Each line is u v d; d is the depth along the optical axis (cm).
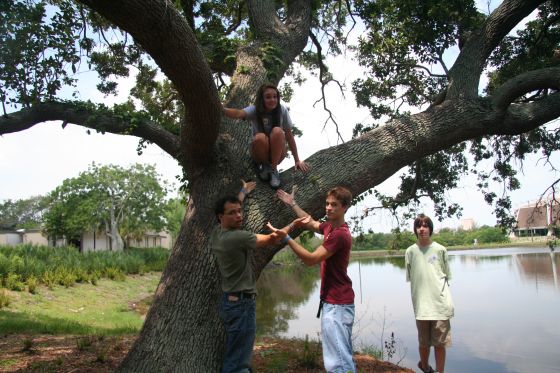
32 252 2012
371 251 5731
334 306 350
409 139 575
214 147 492
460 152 1076
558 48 834
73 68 597
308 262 352
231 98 596
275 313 1470
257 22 741
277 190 489
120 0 319
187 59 365
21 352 585
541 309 1419
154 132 612
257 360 581
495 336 1087
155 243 5388
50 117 613
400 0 781
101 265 2161
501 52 891
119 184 4038
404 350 961
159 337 427
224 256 368
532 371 812
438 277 540
